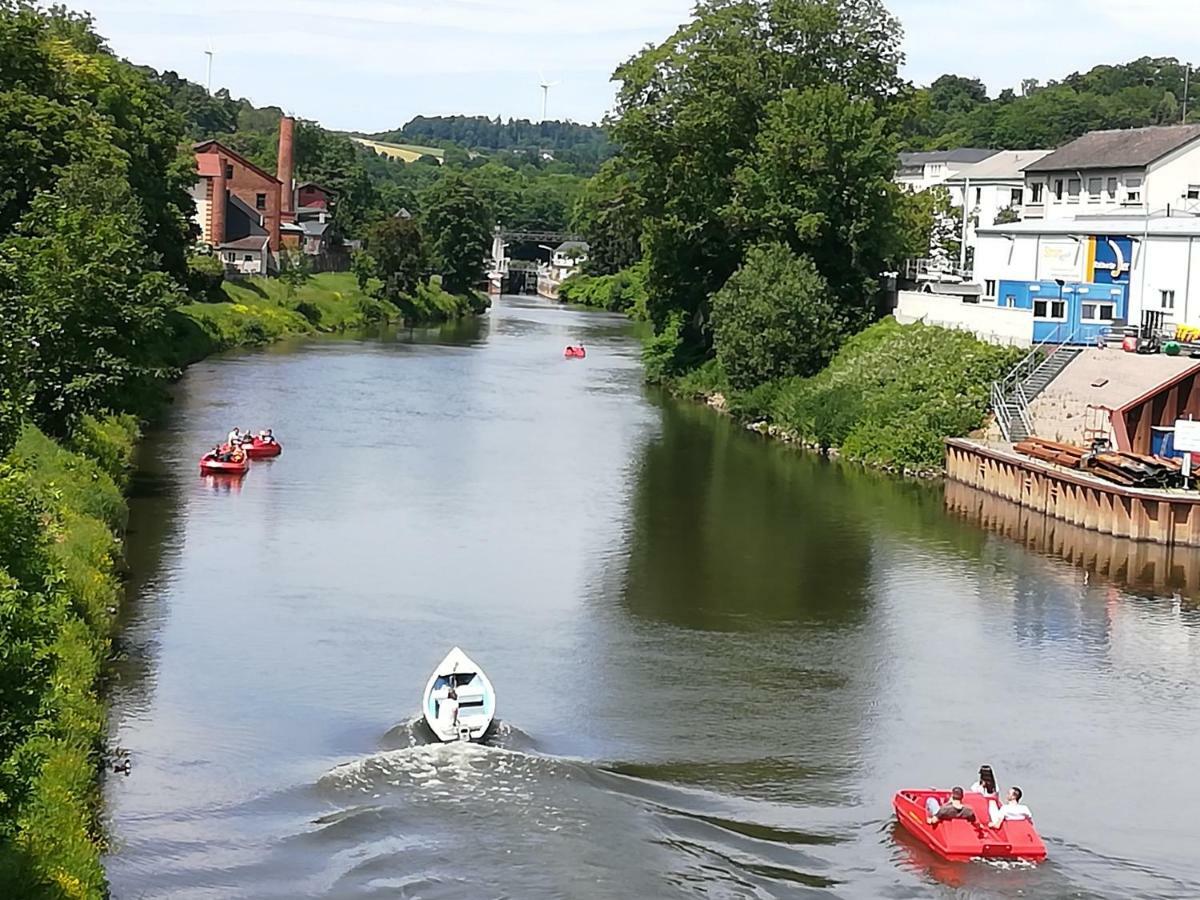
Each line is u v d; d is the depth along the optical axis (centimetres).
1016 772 4241
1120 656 5316
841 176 11306
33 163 9506
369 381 12294
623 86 12519
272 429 9500
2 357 3984
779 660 5153
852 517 7469
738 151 11850
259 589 5716
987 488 8219
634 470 8650
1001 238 10712
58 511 5488
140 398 8850
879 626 5584
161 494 7331
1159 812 3991
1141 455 7406
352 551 6375
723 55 12006
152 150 14038
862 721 4594
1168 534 6938
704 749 4309
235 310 15438
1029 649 5369
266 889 3316
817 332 10925
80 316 6788
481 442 9425
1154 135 11556
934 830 3656
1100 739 4519
